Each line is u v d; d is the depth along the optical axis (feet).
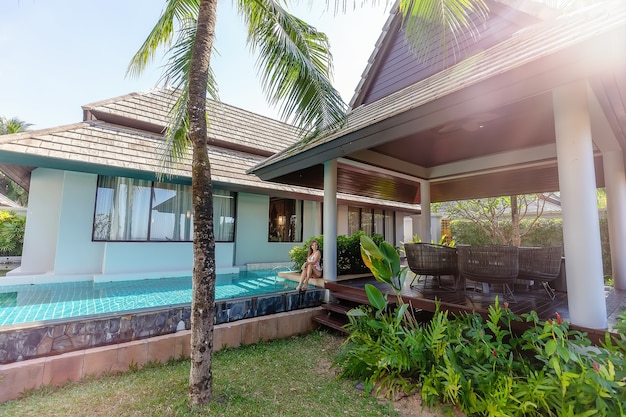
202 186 10.34
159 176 19.21
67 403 10.03
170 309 14.60
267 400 10.52
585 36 8.56
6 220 44.50
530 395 8.54
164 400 10.18
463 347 10.62
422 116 12.66
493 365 9.87
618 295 17.06
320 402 10.59
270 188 33.65
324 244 21.50
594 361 8.56
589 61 8.55
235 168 32.83
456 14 11.73
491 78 10.28
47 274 25.25
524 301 15.38
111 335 13.08
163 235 30.19
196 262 10.24
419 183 29.86
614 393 7.71
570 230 10.48
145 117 30.37
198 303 10.10
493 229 42.78
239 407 9.91
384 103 19.17
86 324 12.61
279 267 38.40
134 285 25.38
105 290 23.11
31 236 27.78
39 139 21.77
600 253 10.29
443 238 26.96
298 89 13.41
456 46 19.93
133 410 9.56
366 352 12.41
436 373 10.52
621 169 18.79
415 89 17.71
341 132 16.28
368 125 14.56
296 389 11.44
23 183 33.83
